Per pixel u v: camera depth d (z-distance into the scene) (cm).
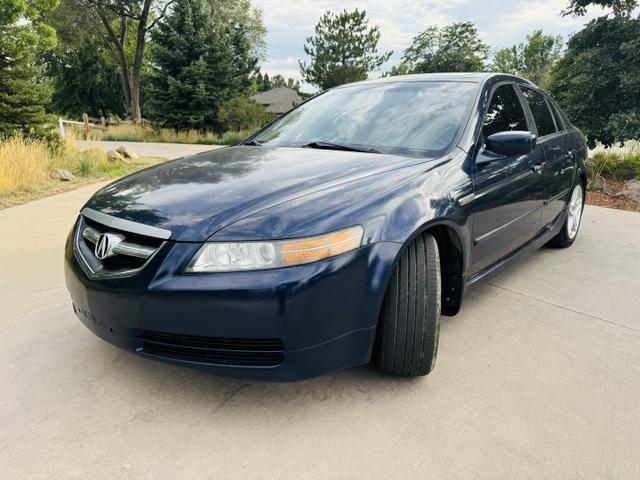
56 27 2984
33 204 632
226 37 2620
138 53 3139
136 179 251
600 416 206
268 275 178
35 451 181
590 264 414
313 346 186
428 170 236
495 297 338
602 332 286
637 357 257
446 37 2720
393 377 231
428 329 215
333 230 187
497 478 170
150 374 234
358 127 299
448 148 262
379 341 217
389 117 298
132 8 3047
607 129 899
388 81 345
